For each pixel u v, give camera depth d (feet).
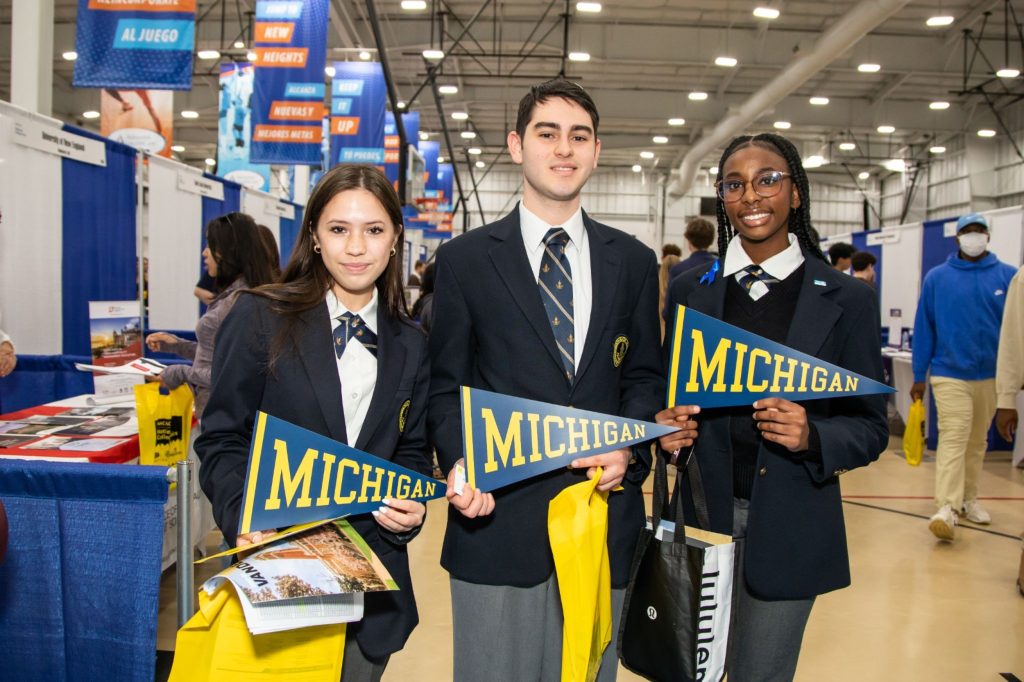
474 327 4.80
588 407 4.64
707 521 4.62
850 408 4.79
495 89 49.26
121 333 9.20
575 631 4.18
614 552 4.81
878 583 10.64
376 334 4.40
